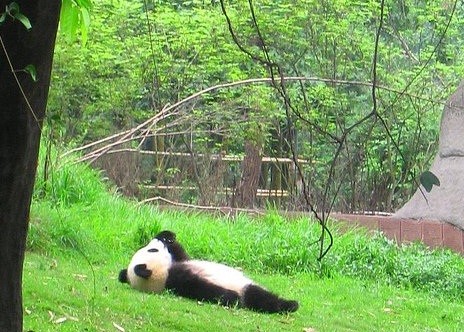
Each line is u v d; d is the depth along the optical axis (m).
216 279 11.14
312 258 15.16
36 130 5.39
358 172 23.73
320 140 21.88
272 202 22.14
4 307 5.59
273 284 13.53
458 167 19.62
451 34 25.67
